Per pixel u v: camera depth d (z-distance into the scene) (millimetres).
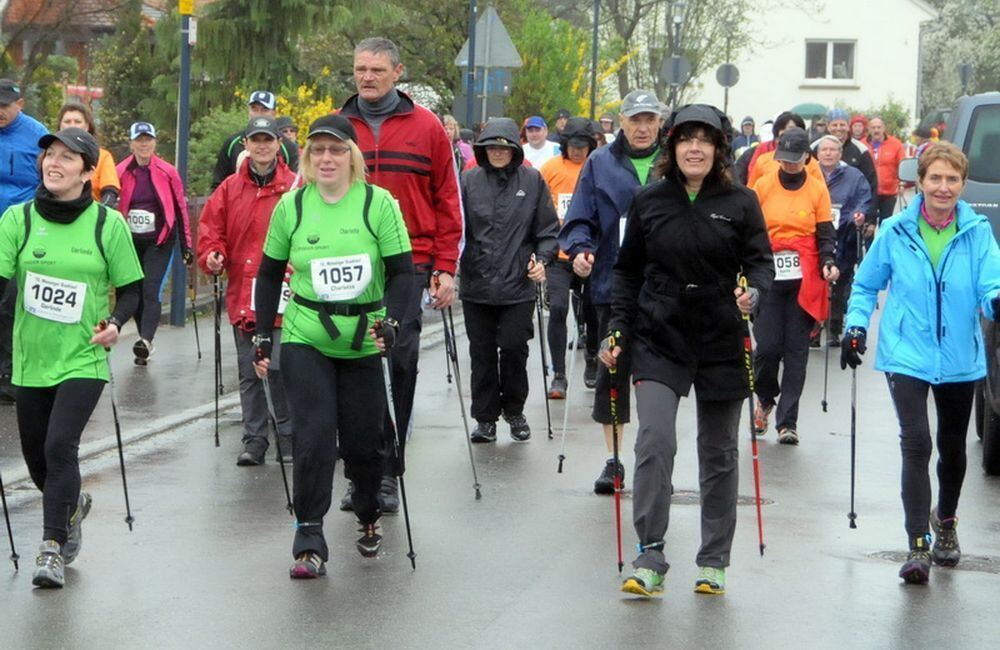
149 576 17766
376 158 21656
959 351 18156
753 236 17047
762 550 18438
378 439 18125
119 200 34250
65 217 17703
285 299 24156
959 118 34406
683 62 81375
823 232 26641
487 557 18766
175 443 26109
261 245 24750
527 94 78938
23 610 16359
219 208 25031
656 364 17078
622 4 102938
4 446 25391
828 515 21328
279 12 57406
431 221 21969
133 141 34406
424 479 23453
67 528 17531
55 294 17594
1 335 29109
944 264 18188
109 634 15516
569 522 20656
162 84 59250
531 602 16797
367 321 17781
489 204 26781
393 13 60625
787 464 24938
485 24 54781
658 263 17078
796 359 26797
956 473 18641
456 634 15586
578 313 27406
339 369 18031
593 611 16484
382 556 18781
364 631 15664
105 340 17531
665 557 18812
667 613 16438
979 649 15359
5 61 59094
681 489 22891
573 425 28516
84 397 17656
